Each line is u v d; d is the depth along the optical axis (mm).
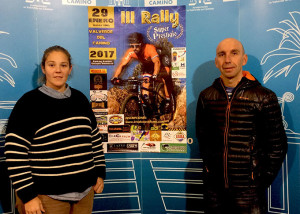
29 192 1337
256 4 1990
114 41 2195
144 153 2252
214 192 1649
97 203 2254
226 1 2068
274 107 1501
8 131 1354
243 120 1536
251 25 2018
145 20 2186
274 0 1939
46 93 1433
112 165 2250
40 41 2078
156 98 2215
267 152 1527
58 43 2123
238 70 1578
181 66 2178
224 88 1623
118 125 2234
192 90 2178
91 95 2201
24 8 2027
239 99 1554
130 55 2207
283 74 1947
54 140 1389
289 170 1950
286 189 1962
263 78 2010
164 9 2166
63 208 1454
